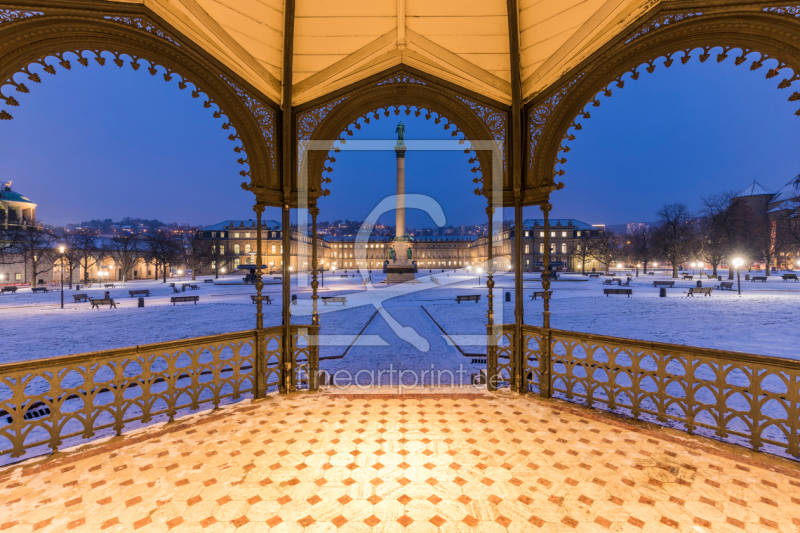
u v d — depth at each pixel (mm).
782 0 2846
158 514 2475
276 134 4773
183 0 3324
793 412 3047
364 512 2508
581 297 20422
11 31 2893
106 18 3174
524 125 4668
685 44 3393
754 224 42781
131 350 3688
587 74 3967
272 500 2641
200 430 3766
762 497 2596
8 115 3045
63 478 2889
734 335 9258
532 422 3910
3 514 2443
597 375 6500
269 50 4445
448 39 4367
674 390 5527
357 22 4254
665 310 14531
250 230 73812
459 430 3742
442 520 2418
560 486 2775
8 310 16438
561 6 3848
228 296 23656
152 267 54750
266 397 4734
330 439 3574
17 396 3057
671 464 3047
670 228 42125
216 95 4176
